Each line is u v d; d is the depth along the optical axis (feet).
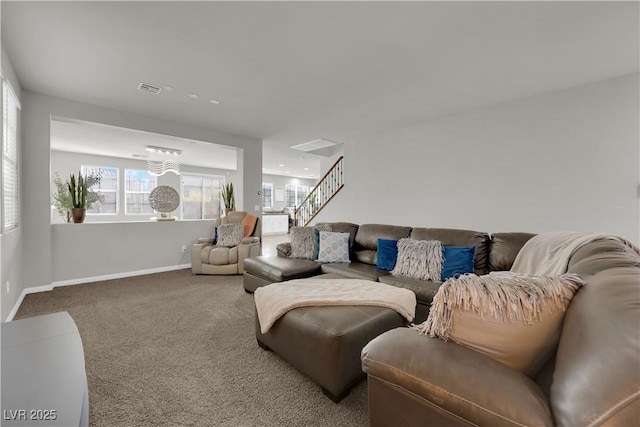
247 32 7.20
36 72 9.27
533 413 2.30
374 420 3.48
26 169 10.78
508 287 3.04
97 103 12.03
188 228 16.03
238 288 11.92
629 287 2.46
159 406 4.83
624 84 9.50
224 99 11.62
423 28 7.05
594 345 2.22
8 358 3.37
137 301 10.18
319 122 14.76
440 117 13.99
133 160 26.23
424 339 3.28
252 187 18.08
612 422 1.82
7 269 8.08
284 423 4.51
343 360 4.92
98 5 6.19
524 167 11.59
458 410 2.61
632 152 9.39
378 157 16.94
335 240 11.28
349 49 7.97
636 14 6.49
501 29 7.08
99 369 5.90
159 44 7.72
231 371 5.90
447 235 9.20
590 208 10.14
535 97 11.30
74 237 12.41
